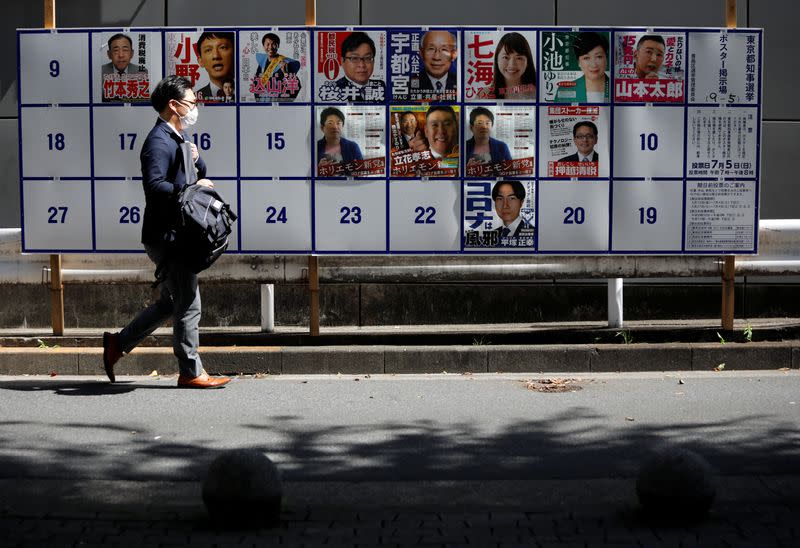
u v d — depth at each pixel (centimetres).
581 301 1019
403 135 835
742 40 839
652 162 843
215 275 860
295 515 471
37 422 654
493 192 841
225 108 833
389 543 433
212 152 837
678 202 847
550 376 816
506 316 1019
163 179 721
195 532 447
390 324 1015
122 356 769
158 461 564
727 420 659
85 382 791
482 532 447
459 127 835
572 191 843
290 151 836
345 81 830
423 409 696
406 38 828
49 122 839
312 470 548
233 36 828
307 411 689
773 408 693
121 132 838
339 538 439
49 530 448
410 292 1015
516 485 519
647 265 867
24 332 921
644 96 838
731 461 561
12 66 1009
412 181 839
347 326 1009
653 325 945
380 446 598
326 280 869
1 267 869
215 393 748
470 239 844
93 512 475
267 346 854
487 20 1011
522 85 833
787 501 489
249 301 1019
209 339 864
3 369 830
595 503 490
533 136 838
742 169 848
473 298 1018
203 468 551
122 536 441
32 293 1020
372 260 867
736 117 843
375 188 839
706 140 844
